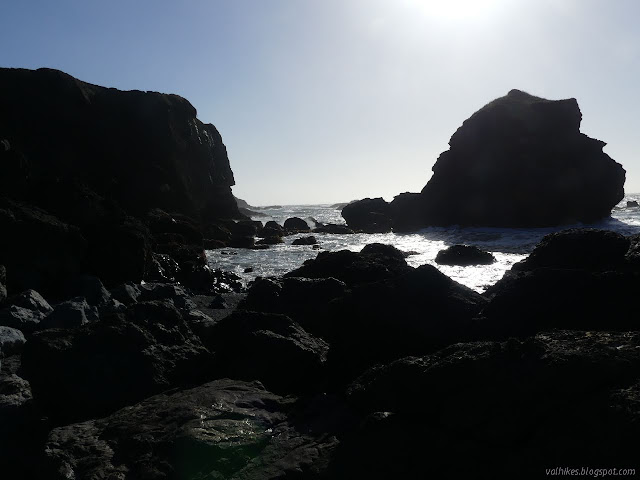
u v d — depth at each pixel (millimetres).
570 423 4047
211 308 14445
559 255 8430
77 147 36344
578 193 46125
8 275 14938
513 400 4395
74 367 6867
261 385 6609
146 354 7246
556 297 6488
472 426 4469
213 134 55906
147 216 32188
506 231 44094
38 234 15859
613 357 4352
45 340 7168
